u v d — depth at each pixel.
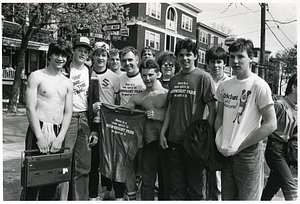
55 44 3.26
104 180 4.14
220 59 3.94
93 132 3.68
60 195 3.55
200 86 3.30
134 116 3.52
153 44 17.34
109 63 4.57
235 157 3.02
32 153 3.28
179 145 3.32
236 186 3.14
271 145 3.45
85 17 10.87
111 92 3.93
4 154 6.30
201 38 19.84
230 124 3.02
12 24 15.12
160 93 3.59
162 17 17.72
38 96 3.27
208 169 3.32
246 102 2.95
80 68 3.76
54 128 3.32
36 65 18.05
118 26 9.67
